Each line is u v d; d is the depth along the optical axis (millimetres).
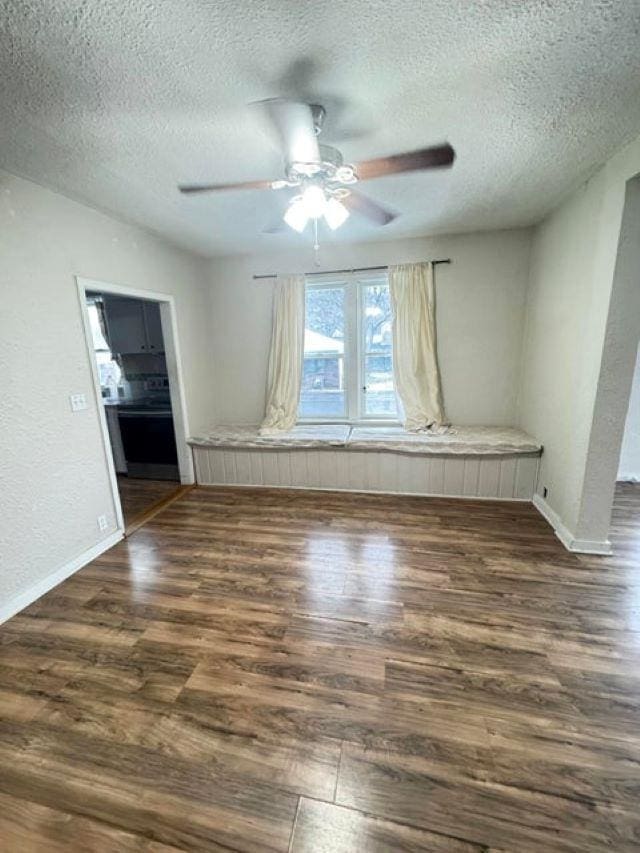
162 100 1596
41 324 2338
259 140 1905
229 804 1235
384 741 1418
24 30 1214
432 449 3492
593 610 2068
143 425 4289
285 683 1674
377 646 1864
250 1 1140
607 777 1283
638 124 1846
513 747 1385
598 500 2539
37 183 2279
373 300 4098
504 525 3012
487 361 3844
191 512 3438
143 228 3197
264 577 2445
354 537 2902
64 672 1763
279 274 4133
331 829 1165
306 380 4441
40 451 2346
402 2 1159
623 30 1281
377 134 1915
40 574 2350
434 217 3166
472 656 1788
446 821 1176
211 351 4477
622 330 2266
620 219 2121
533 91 1600
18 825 1194
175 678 1714
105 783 1305
